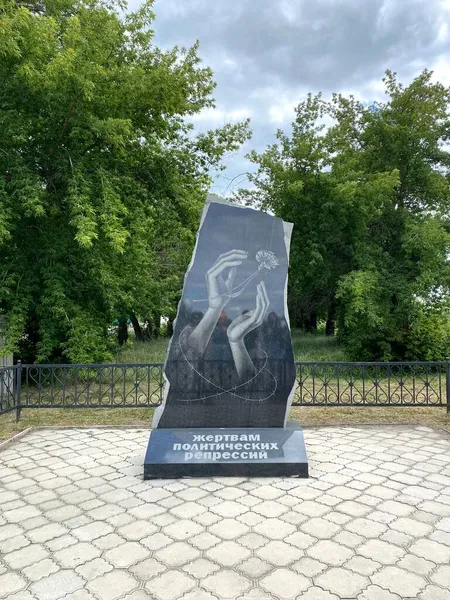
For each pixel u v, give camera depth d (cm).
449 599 242
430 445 530
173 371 471
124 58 1061
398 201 1356
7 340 789
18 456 497
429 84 1288
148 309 1362
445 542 303
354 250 1313
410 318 1171
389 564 276
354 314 1182
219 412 468
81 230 728
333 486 402
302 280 1409
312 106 1415
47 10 936
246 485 405
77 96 798
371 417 675
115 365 645
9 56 750
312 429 608
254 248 493
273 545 299
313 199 1352
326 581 258
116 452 510
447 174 1380
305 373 931
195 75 1177
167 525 329
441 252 1154
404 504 363
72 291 945
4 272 841
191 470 424
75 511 354
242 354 475
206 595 246
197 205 1134
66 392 881
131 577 264
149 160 1141
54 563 280
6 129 758
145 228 955
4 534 318
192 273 484
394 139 1303
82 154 898
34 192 742
